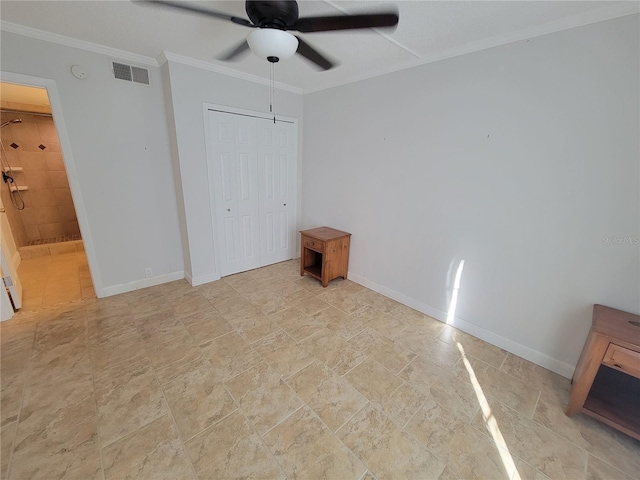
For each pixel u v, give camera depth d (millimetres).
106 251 2658
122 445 1336
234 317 2473
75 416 1474
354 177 3033
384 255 2904
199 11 1331
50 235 4359
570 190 1709
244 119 3025
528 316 2002
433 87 2219
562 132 1688
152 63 2523
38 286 2928
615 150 1539
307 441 1388
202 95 2658
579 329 1802
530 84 1761
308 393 1681
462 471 1274
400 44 2010
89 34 2049
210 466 1259
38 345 2018
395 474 1251
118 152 2531
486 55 1910
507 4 1479
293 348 2086
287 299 2832
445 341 2230
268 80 3020
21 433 1373
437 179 2332
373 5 1558
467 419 1540
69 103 2227
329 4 1563
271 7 1281
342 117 3012
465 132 2100
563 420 1549
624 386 1636
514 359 2045
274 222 3650
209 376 1784
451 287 2402
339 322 2453
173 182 2910
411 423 1506
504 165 1944
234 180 3127
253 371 1840
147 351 1997
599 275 1688
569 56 1605
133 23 1875
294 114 3432
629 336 1362
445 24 1710
